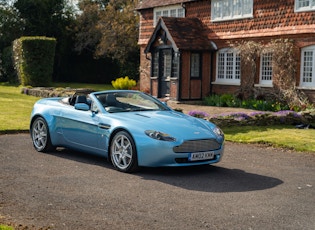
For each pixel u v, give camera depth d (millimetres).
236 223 5297
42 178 7238
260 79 20734
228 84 22156
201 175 7703
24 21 39750
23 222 5172
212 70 23109
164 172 7863
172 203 6035
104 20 35656
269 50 19828
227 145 10859
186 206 5914
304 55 18672
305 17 18406
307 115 14016
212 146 7859
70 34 40031
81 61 40281
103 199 6152
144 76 27547
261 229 5117
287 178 7574
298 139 11297
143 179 7336
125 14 35094
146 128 7625
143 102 9086
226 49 22250
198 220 5375
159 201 6113
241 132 12359
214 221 5352
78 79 40625
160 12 26516
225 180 7371
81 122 8617
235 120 13227
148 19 27359
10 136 11336
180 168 8219
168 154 7410
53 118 9195
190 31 22859
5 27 39438
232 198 6320
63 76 41250
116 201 6074
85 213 5551
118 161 7891
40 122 9508
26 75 30531
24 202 5945
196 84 22641
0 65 36656
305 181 7387
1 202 5922
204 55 22812
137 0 35188
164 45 23062
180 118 8320
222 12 22328
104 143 8180
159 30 23281
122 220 5320
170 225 5184
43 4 39281
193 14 24172
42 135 9461
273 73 19766
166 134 7508
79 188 6688
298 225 5266
